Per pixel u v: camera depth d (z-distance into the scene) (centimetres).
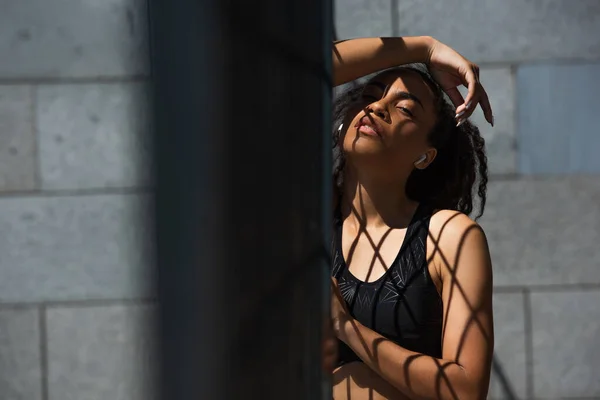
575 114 473
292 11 114
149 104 110
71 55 480
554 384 479
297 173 116
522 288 479
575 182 475
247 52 107
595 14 471
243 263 108
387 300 224
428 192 254
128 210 484
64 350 486
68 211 484
